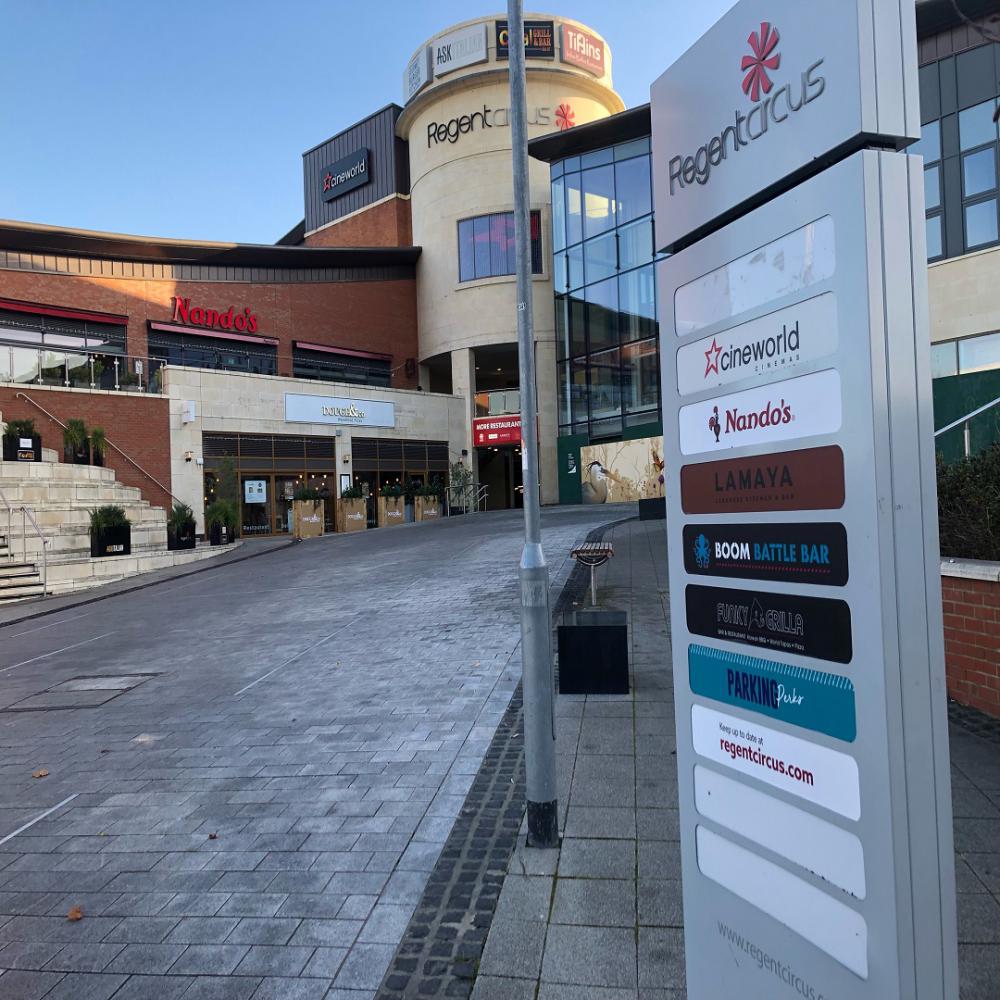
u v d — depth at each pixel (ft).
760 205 7.82
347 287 112.88
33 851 15.03
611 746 17.34
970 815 13.28
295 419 92.38
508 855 13.20
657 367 92.02
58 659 33.37
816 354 6.84
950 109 61.82
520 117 14.07
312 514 86.43
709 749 8.38
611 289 97.71
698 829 8.57
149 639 35.91
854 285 6.40
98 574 58.44
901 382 6.40
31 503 64.34
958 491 21.29
